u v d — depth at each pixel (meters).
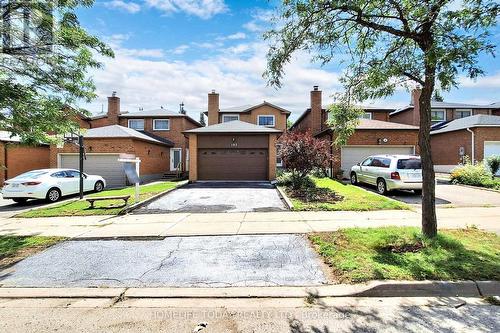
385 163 13.26
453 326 3.21
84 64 8.74
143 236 6.87
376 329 3.18
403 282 4.05
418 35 5.34
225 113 30.34
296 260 5.19
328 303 3.80
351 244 5.61
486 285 3.98
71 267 5.11
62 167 20.33
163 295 4.08
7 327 3.35
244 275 4.63
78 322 3.45
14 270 5.03
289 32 5.61
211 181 19.02
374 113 29.91
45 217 9.44
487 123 20.72
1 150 20.03
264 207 10.40
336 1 5.05
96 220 8.77
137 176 11.12
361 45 6.34
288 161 13.83
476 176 15.45
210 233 6.98
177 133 27.72
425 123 5.62
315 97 27.14
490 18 4.28
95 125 29.23
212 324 3.37
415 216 8.45
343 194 12.28
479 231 6.39
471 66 4.29
